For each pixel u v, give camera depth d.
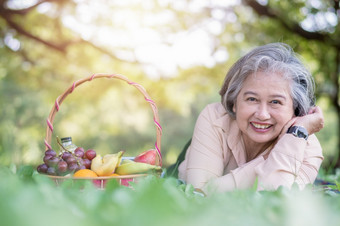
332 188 1.91
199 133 2.44
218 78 9.96
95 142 20.44
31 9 7.94
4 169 1.72
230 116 2.44
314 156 2.29
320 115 2.29
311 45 8.29
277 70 2.17
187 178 2.37
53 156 1.93
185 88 10.92
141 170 2.03
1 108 11.37
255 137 2.23
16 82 10.62
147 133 26.05
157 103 10.80
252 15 8.92
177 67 9.90
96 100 11.70
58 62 10.09
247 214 0.85
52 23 9.14
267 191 1.39
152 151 2.20
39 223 0.52
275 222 0.84
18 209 0.53
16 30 8.10
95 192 1.09
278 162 2.08
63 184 1.55
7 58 9.77
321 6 7.79
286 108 2.19
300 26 7.86
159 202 0.65
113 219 0.69
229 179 2.17
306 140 2.20
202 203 1.04
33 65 9.91
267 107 2.18
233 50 9.52
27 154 5.78
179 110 11.35
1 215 0.51
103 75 2.16
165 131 30.38
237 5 8.75
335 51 8.04
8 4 8.05
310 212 0.81
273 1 7.87
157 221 0.62
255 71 2.17
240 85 2.24
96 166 1.98
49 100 10.93
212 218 0.74
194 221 0.70
